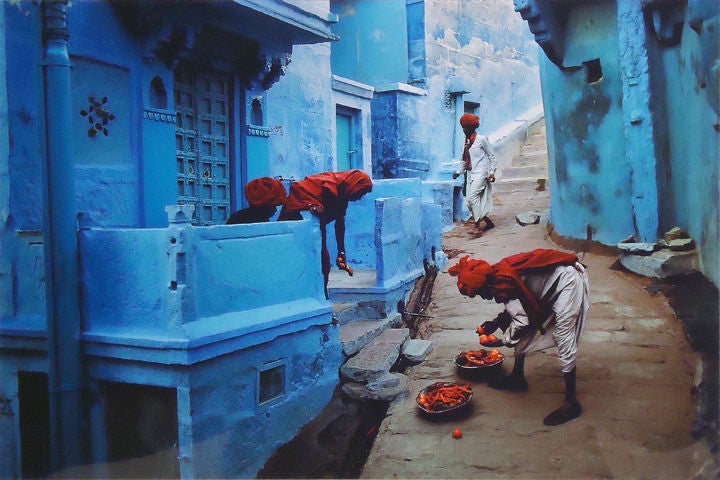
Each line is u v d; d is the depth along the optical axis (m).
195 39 6.58
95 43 5.84
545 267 4.79
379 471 4.52
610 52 7.98
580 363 5.47
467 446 4.58
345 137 10.80
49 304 4.80
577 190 8.64
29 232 5.22
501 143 13.48
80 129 5.75
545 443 4.48
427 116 12.84
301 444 5.36
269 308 5.31
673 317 5.94
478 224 10.38
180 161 6.94
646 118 7.26
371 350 6.11
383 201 6.83
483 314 6.89
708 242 6.26
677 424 4.48
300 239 5.73
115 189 6.04
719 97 5.45
